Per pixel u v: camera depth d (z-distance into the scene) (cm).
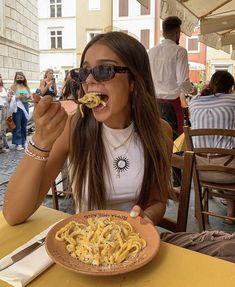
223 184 227
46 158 94
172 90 323
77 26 1683
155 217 114
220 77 248
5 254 82
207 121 244
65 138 117
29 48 1027
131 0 1620
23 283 70
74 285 70
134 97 116
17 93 571
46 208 109
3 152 551
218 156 228
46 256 79
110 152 118
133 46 109
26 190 94
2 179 388
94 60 105
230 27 455
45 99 88
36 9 1110
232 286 69
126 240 82
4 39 809
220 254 98
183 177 130
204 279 71
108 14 1647
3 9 800
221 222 260
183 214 130
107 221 88
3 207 98
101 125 117
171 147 139
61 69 1814
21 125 580
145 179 121
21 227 96
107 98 104
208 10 434
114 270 71
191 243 105
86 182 120
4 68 817
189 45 1688
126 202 122
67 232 85
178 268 75
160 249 83
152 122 121
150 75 120
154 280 71
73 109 122
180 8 370
